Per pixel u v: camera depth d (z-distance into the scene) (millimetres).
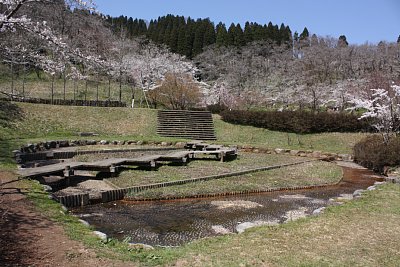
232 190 10852
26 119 20484
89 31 26625
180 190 10344
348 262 4910
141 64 35500
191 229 7457
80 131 21562
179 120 25078
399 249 5453
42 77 34906
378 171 15875
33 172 9664
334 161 18844
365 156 16859
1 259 4531
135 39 49156
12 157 12461
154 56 42969
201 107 33312
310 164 16438
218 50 55219
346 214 7320
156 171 12711
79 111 23531
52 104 24562
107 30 36812
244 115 25547
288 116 24578
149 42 53531
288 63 46250
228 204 9609
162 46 55656
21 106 21500
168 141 20328
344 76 40406
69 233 5652
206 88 37531
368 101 21125
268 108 35781
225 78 45281
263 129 25078
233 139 23828
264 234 6086
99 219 7941
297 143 23156
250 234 6109
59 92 32438
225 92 35062
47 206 6969
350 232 6191
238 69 46719
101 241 5457
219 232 7297
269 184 11938
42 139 17891
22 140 16906
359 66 41500
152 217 8258
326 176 13844
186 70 40125
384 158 15383
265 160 16781
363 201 8422
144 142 20031
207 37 62188
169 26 67688
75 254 4852
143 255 5004
